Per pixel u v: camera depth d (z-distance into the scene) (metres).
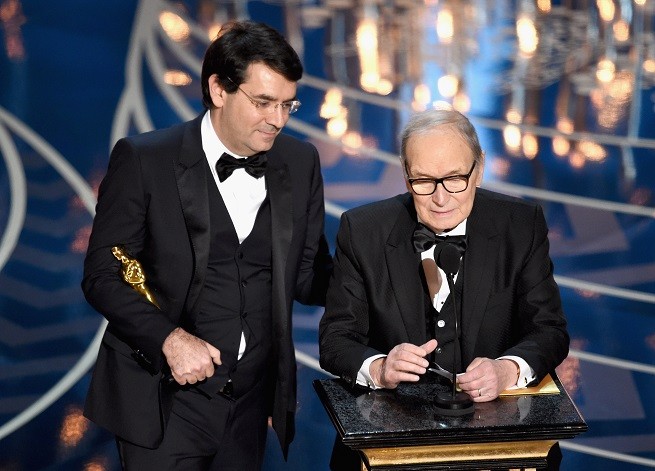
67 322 15.79
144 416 8.95
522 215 8.73
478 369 7.81
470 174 7.98
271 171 9.34
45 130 22.03
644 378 14.20
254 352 9.39
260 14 29.67
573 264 17.23
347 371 8.25
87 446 12.95
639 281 16.67
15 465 12.53
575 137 22.36
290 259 9.33
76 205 19.09
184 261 9.09
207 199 9.08
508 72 26.09
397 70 26.03
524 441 7.44
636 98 24.41
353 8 30.67
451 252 7.71
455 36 28.58
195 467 9.26
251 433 9.64
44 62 25.50
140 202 9.04
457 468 7.47
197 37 27.44
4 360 14.78
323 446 12.96
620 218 18.81
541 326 8.55
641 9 30.67
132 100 23.56
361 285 8.86
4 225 18.36
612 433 13.04
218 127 9.02
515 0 31.91
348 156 21.12
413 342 8.63
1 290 16.52
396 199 9.03
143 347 8.72
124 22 28.22
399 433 7.25
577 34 28.83
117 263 9.03
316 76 25.55
